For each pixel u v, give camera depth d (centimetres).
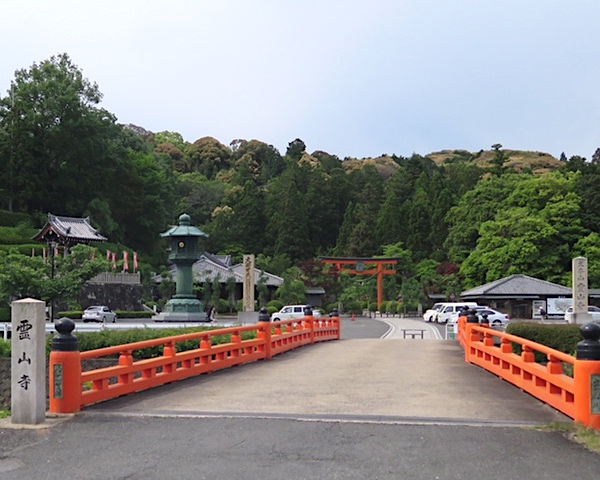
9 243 6059
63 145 7144
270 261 8481
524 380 1127
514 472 646
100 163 7512
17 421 873
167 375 1249
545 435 793
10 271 3166
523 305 6088
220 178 12950
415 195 10262
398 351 2119
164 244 8719
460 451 721
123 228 7881
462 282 7069
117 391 1070
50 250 4225
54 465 683
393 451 721
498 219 6706
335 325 2905
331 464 673
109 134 7625
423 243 9038
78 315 4541
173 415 922
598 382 809
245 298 4600
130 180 8006
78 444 764
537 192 6844
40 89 7112
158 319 3706
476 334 1688
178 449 734
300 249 9400
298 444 751
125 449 739
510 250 6328
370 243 9300
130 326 3072
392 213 9469
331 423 860
